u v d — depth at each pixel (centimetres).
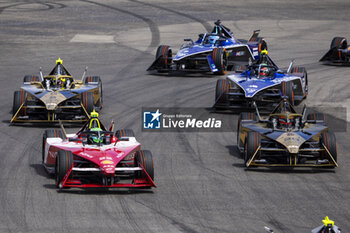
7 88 8744
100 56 12100
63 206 3872
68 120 6462
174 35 15175
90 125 4722
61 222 3581
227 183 4522
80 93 6681
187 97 8312
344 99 8275
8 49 12588
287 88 7206
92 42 13862
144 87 9056
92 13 18862
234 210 3888
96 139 4594
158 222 3625
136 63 11388
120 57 12031
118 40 14250
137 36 14912
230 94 7256
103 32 15425
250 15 19412
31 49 12694
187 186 4419
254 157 4888
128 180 4509
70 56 12000
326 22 18162
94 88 7056
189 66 10256
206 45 10175
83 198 4053
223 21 17912
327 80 9775
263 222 3659
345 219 3734
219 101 7306
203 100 8119
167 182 4512
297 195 4238
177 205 3966
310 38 15075
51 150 4547
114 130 6288
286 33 15875
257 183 4538
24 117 6462
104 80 9625
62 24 16450
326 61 11888
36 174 4634
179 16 18700
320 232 2264
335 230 2238
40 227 3494
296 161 4916
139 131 6306
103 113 7181
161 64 10062
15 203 3916
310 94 8631
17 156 5197
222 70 9831
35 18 17362
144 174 4175
